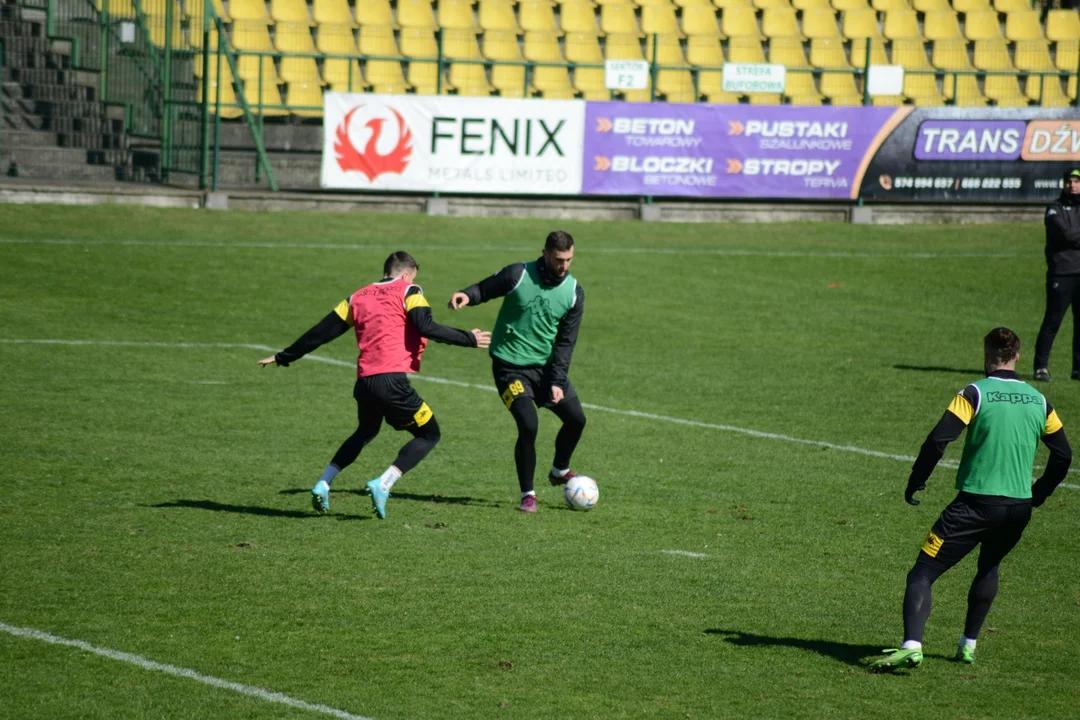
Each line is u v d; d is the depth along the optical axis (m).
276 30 95.81
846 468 35.81
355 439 28.59
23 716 17.98
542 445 38.06
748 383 47.84
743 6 110.38
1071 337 59.91
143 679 19.45
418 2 103.50
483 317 59.78
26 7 91.31
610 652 21.23
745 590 24.89
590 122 85.94
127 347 49.72
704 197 90.81
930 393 46.81
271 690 19.17
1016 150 91.69
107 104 90.06
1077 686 20.33
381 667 20.22
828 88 104.50
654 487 33.22
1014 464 20.41
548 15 105.88
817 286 70.50
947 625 23.36
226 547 26.42
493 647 21.25
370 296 28.42
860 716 18.86
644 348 54.25
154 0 93.31
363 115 82.62
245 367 47.50
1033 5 119.56
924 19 113.94
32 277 61.84
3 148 82.50
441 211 85.06
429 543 27.33
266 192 82.50
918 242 85.00
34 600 22.80
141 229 74.75
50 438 35.56
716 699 19.38
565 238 29.42
